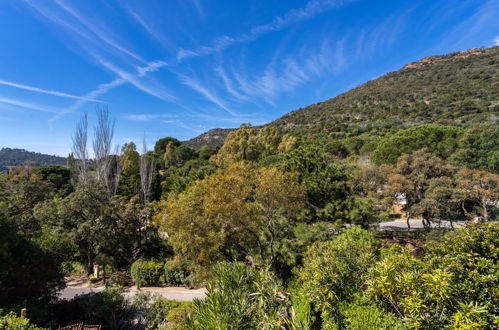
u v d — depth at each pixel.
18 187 21.92
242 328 4.49
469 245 4.46
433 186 16.17
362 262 5.78
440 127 28.02
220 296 4.82
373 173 19.58
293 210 11.41
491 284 3.71
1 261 8.30
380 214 14.51
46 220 16.47
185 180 24.42
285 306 5.65
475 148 23.02
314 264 6.08
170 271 16.25
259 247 10.54
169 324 8.85
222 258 10.94
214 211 9.15
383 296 4.57
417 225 19.95
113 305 9.88
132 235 19.97
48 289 10.20
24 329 5.04
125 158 34.19
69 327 8.41
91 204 16.67
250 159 36.75
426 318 3.77
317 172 13.46
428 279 3.92
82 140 28.50
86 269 19.09
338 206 12.12
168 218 10.22
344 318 5.08
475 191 15.09
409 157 21.19
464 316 3.39
